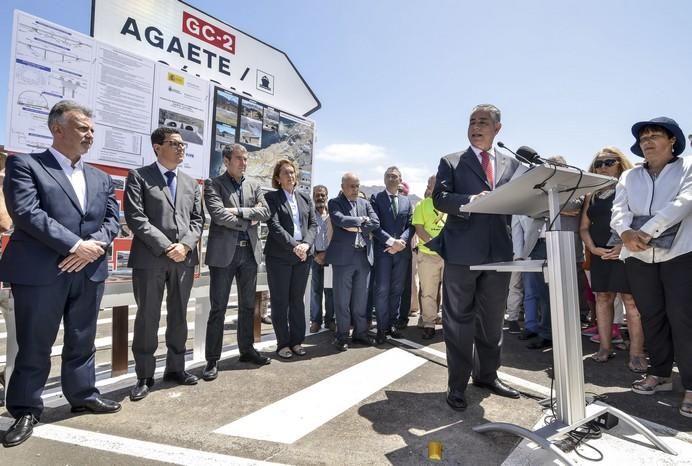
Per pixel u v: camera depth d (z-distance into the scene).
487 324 2.81
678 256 2.59
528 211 2.48
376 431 2.26
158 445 2.08
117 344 3.15
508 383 3.07
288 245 3.63
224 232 3.25
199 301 3.64
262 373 3.28
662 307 2.78
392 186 4.62
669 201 2.64
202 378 3.13
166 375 3.06
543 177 1.89
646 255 2.71
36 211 2.21
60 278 2.31
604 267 3.51
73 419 2.39
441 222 4.53
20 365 2.23
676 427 2.36
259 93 4.38
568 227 3.95
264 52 4.42
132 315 5.81
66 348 2.46
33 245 2.25
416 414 2.50
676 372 3.41
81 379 2.46
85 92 2.88
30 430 2.16
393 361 3.62
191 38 3.75
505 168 2.69
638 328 3.34
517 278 4.89
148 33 3.42
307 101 4.91
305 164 4.77
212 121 3.74
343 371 3.33
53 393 2.82
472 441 2.15
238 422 2.37
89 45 2.90
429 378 3.17
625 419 2.13
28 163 2.27
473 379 3.00
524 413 2.51
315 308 5.03
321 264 5.02
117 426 2.31
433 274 4.49
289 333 3.86
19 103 2.58
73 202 2.38
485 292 2.75
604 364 3.55
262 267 4.29
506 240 2.70
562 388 2.03
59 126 2.35
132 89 3.15
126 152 3.12
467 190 2.68
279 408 2.58
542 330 4.07
